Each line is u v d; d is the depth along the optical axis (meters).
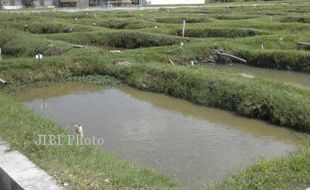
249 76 17.50
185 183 8.41
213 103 14.05
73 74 18.55
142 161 9.58
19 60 18.73
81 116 13.27
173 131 11.79
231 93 13.76
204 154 10.04
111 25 35.88
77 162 7.10
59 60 18.80
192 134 11.55
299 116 11.68
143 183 6.65
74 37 27.72
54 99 15.52
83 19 39.84
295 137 11.22
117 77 18.11
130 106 14.46
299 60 20.28
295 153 8.48
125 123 12.52
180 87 15.48
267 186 6.48
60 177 6.29
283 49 23.11
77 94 16.19
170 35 27.02
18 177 6.20
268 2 73.12
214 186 7.52
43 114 13.51
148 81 16.78
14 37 26.66
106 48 27.12
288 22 33.22
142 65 17.83
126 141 10.95
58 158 7.20
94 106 14.48
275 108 12.31
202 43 22.75
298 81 18.39
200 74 15.57
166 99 15.29
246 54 21.80
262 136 11.41
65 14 47.53
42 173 6.38
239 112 13.12
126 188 6.31
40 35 28.22
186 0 87.25
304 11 43.62
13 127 8.72
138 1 89.50
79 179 6.32
